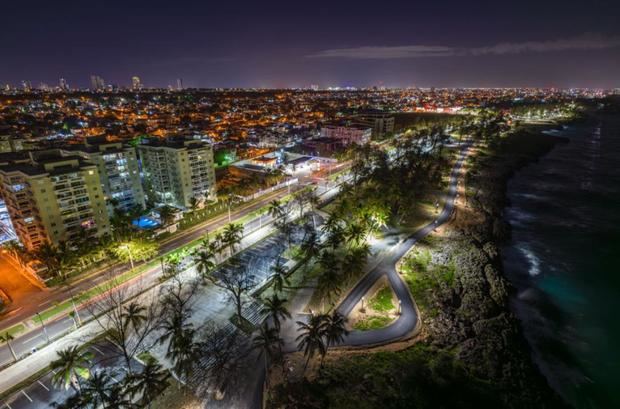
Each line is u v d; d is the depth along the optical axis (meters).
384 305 83.94
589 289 100.62
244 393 61.25
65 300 86.25
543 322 87.00
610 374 72.81
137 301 85.69
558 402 63.25
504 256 117.94
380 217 115.81
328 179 191.12
